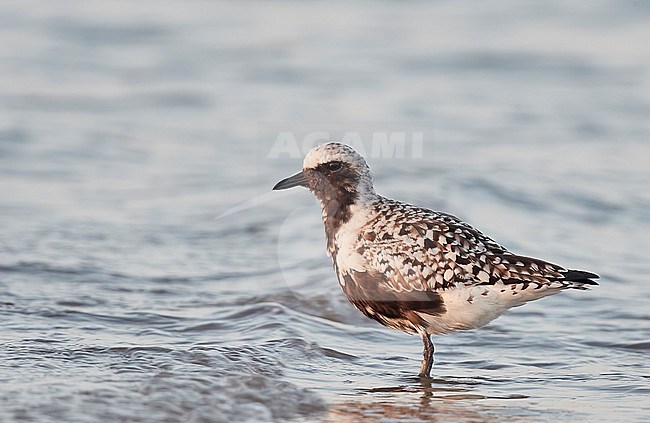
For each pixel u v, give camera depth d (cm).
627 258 1453
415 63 3139
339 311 1152
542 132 2412
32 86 2789
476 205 1675
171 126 2412
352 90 2753
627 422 812
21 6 3719
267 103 2577
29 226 1545
